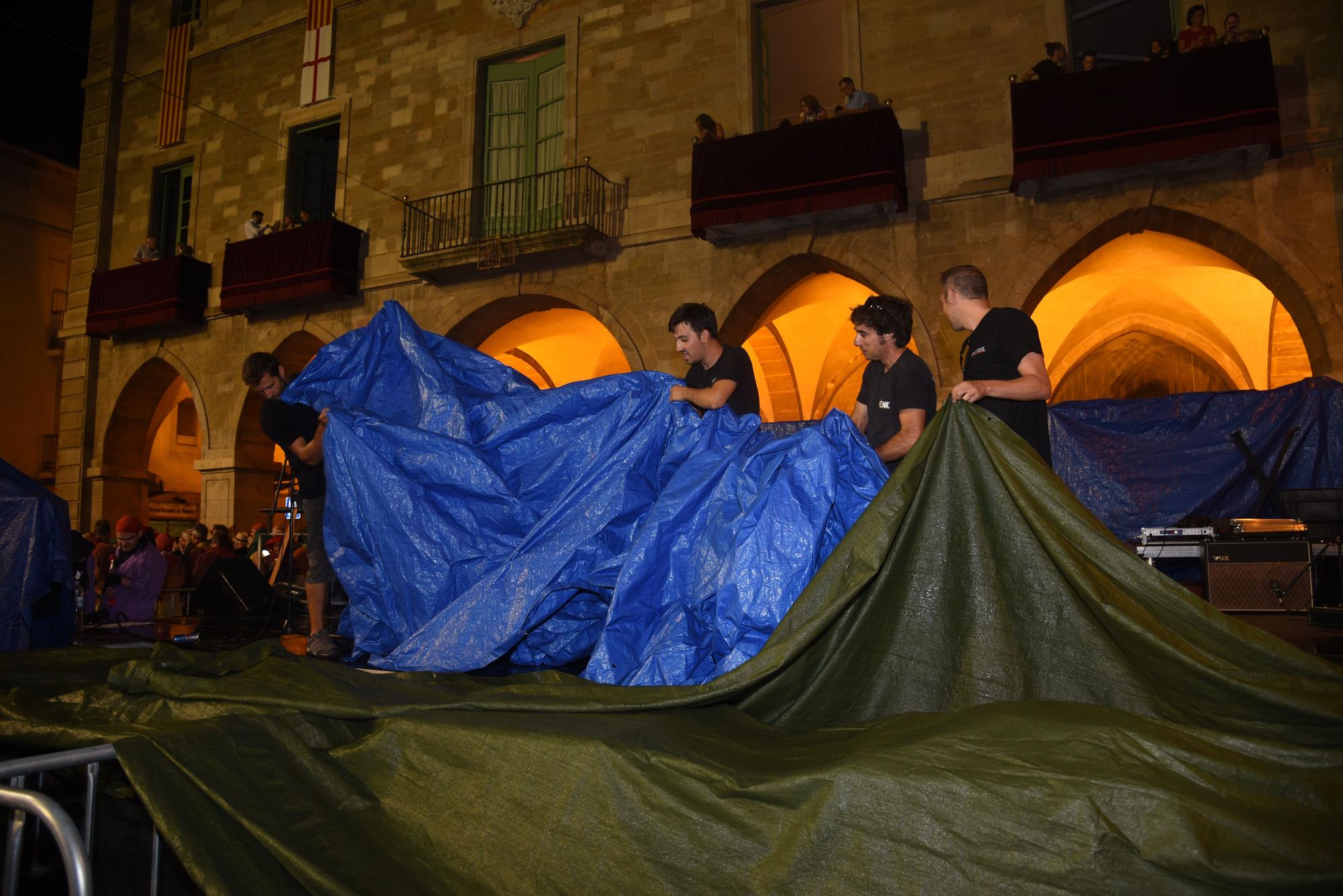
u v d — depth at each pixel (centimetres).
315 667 291
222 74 1750
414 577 371
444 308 1437
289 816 206
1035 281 1066
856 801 184
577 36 1388
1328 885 156
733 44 1276
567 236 1276
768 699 261
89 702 287
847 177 1093
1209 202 1003
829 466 304
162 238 1803
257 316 1614
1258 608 525
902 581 270
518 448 396
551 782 208
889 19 1183
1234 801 174
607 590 335
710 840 190
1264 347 1404
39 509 442
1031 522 255
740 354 417
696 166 1173
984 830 175
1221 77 942
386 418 415
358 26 1606
